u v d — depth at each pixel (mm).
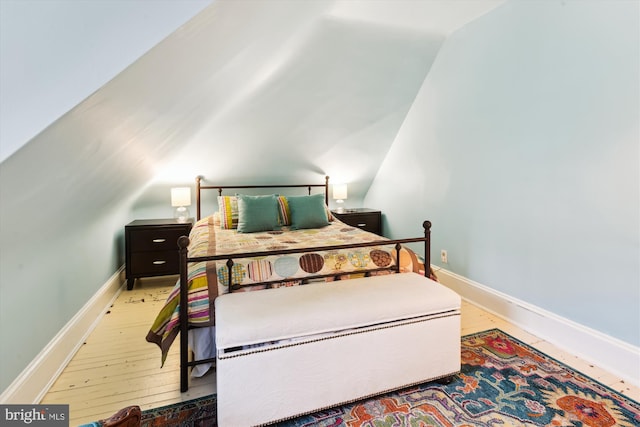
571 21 1791
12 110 784
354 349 1451
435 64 2766
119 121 1159
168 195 3586
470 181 2621
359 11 2150
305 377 1381
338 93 2881
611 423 1384
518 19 2055
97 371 1796
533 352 1945
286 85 2682
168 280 3471
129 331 2271
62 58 799
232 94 2227
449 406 1500
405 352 1548
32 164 920
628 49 1568
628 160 1611
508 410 1470
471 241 2650
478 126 2490
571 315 1930
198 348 1716
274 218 3016
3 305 1301
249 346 1308
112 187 1965
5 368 1311
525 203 2168
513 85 2168
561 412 1452
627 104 1594
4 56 750
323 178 4000
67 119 853
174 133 2031
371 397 1564
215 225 3188
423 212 3246
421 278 1889
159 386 1669
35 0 733
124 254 3285
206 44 1122
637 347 1631
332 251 2100
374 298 1571
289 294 1615
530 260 2160
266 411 1336
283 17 1571
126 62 843
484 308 2541
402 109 3201
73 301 1995
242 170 3557
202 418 1438
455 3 2113
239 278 1824
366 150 3676
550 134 1973
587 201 1804
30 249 1468
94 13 800
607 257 1729
